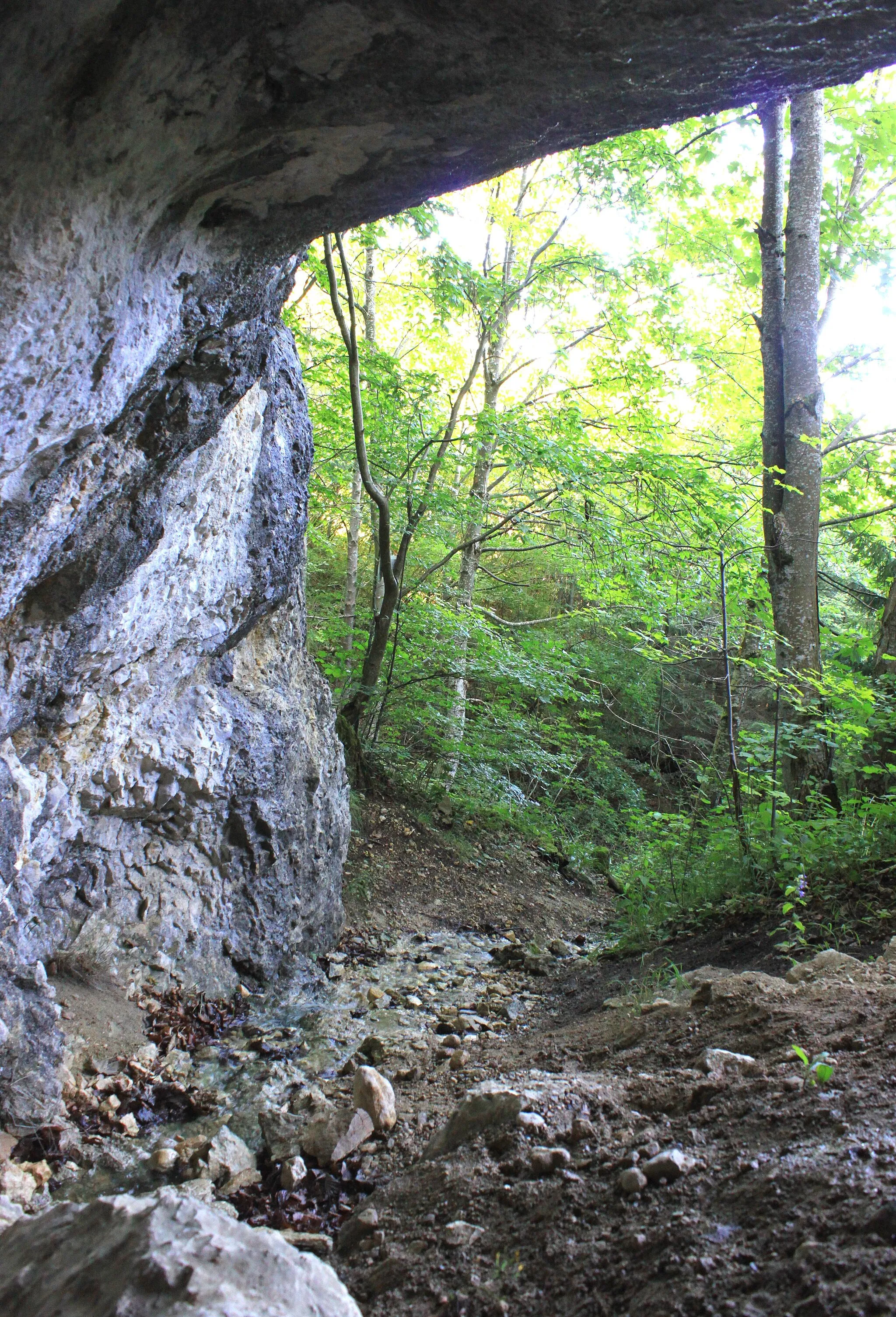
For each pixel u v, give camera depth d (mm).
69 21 1848
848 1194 1880
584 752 13070
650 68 2283
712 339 13250
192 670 4984
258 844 5410
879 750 6277
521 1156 2559
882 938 4141
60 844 4078
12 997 3473
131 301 2609
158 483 3516
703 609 10156
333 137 2463
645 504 9680
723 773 8039
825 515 11633
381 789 8695
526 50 2180
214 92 2209
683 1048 3248
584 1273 1971
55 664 3545
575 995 5172
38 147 2021
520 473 11164
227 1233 1723
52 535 3039
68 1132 3266
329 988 5484
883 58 2383
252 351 3645
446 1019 4918
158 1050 4141
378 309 13828
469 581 11266
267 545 5250
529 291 12203
